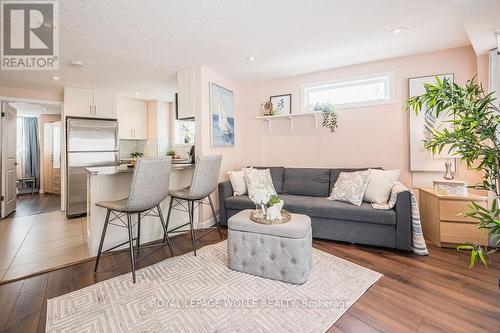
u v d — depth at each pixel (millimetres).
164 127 5773
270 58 3324
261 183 3672
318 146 3969
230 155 4320
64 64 3357
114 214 2826
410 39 2832
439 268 2301
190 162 3799
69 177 4352
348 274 2211
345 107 3744
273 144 4332
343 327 1559
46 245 3018
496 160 1230
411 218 2650
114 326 1581
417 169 3281
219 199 3689
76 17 2238
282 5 2129
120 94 5094
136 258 2641
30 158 7039
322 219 3035
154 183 2336
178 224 3451
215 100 3846
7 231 3576
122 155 5723
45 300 1880
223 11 2201
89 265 2477
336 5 2146
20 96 4465
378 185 2969
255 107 4453
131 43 2787
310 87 4012
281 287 2020
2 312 1739
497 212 1223
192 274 2248
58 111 6309
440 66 3170
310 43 2887
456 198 2660
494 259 2441
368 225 2809
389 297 1867
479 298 1839
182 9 2154
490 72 2738
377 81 3588
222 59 3330
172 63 3428
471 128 1210
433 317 1642
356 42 2887
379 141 3537
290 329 1547
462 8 1967
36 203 5598
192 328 1561
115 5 2070
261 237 2182
